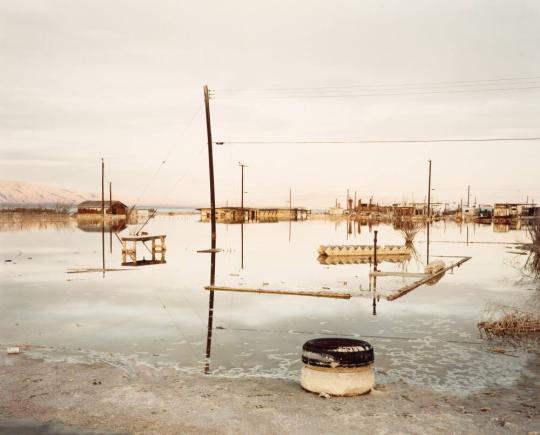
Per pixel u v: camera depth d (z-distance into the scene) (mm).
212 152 36219
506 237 51219
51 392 6930
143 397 6730
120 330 11438
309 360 7051
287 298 16156
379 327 11898
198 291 17531
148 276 21625
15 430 5578
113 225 74625
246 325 12078
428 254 32531
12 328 11586
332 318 12953
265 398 6738
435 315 13336
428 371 8391
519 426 5777
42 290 17578
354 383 6875
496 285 19234
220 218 104750
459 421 5926
